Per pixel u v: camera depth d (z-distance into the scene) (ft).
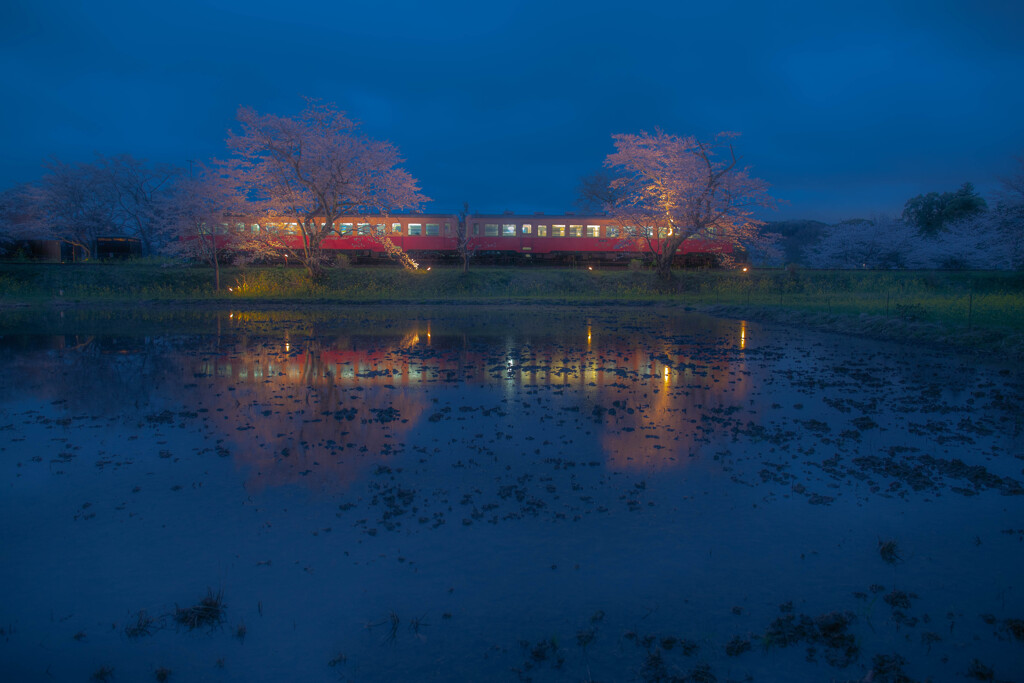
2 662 12.34
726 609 14.26
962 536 17.74
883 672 12.05
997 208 126.00
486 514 19.13
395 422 29.76
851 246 182.19
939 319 68.49
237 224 134.72
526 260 159.02
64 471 22.59
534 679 11.88
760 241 143.64
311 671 12.16
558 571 15.87
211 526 18.20
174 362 48.06
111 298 118.42
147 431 27.91
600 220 155.43
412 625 13.65
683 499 20.34
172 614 14.05
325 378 41.32
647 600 14.61
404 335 67.67
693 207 133.80
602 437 27.35
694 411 32.30
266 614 14.03
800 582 15.38
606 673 12.07
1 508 19.35
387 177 130.82
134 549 16.87
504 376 42.37
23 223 145.48
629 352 55.16
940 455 24.91
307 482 21.66
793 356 52.75
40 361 48.32
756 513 19.29
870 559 16.49
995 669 12.12
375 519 18.74
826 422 30.01
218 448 25.40
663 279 142.41
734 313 97.81
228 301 117.39
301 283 134.00
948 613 14.07
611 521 18.67
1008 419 30.58
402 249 145.18
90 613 14.06
